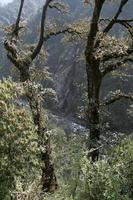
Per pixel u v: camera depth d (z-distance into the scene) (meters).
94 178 9.80
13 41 18.39
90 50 16.02
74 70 53.12
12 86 9.12
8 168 8.48
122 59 16.97
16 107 9.17
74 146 14.75
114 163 10.16
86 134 16.38
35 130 9.21
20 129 8.66
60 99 52.16
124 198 9.42
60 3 19.70
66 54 57.22
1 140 8.48
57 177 14.66
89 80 16.72
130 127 42.34
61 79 54.44
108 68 16.62
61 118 45.94
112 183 9.57
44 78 20.86
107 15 58.84
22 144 8.65
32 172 9.06
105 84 47.41
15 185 8.62
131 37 17.48
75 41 20.75
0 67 61.38
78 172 10.68
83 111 17.30
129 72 45.34
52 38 62.38
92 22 15.63
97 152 14.97
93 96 16.67
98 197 9.72
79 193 10.12
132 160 10.18
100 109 17.25
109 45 16.25
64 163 14.95
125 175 9.94
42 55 21.84
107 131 16.44
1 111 8.62
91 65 16.33
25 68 17.88
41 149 9.28
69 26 19.70
